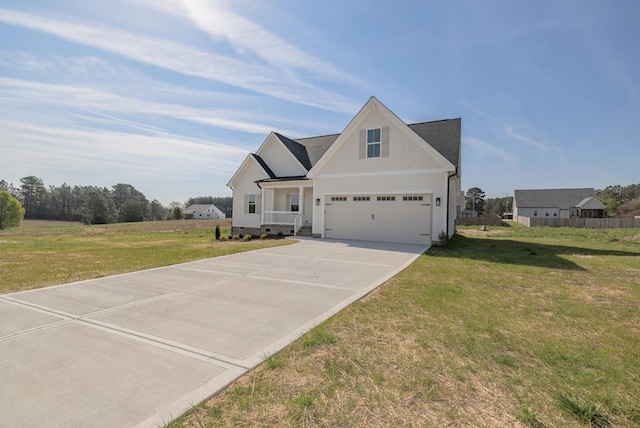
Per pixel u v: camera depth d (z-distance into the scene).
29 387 2.53
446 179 13.29
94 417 2.15
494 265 8.45
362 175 15.05
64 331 3.77
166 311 4.54
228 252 10.91
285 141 20.34
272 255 10.20
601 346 3.39
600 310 4.66
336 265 8.39
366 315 4.37
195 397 2.41
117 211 83.19
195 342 3.46
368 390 2.52
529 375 2.77
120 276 6.96
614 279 6.80
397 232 14.30
